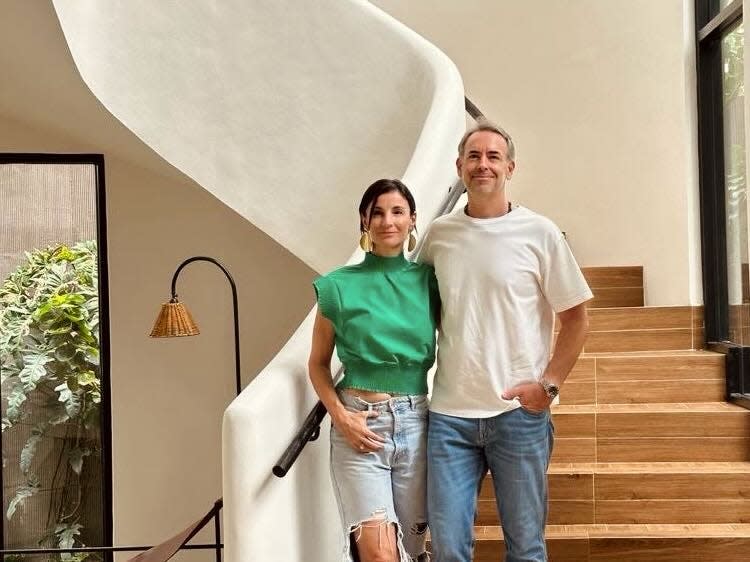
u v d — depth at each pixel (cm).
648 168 499
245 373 560
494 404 204
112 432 559
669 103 482
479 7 578
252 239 559
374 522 200
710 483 308
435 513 205
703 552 287
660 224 488
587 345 419
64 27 382
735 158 411
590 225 541
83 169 589
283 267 559
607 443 335
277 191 455
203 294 560
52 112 496
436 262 212
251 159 456
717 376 366
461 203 358
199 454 557
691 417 332
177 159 450
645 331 423
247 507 193
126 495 555
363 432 201
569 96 549
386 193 208
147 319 560
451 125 364
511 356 204
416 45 434
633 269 500
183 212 559
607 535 291
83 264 592
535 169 561
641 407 354
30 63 430
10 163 564
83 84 419
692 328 423
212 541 552
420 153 338
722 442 332
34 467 580
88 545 582
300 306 559
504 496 210
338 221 448
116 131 468
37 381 585
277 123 455
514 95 568
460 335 205
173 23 449
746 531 294
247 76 457
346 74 449
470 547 210
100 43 428
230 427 194
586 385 370
